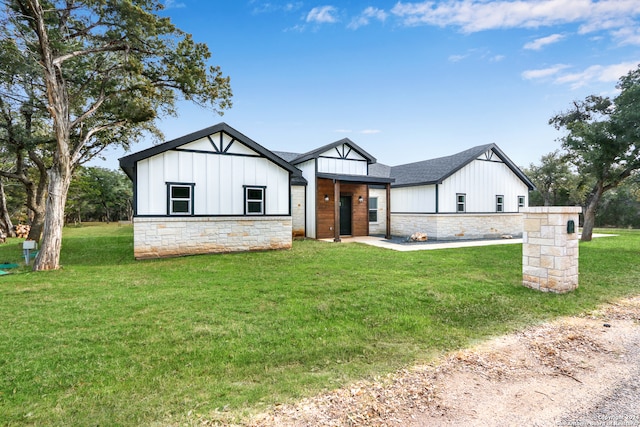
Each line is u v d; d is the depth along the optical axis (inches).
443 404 104.5
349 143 643.5
